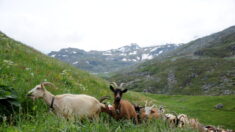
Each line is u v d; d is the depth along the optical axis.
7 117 8.38
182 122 11.71
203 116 51.03
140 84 196.50
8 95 8.65
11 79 11.12
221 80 163.62
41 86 9.88
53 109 9.74
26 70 13.35
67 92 13.00
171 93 167.38
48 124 7.13
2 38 20.72
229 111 63.38
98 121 8.16
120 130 7.91
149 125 8.59
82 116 9.58
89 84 18.67
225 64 188.25
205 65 196.00
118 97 10.88
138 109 13.16
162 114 12.20
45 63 17.95
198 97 85.88
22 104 9.41
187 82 177.88
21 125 7.34
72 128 7.06
